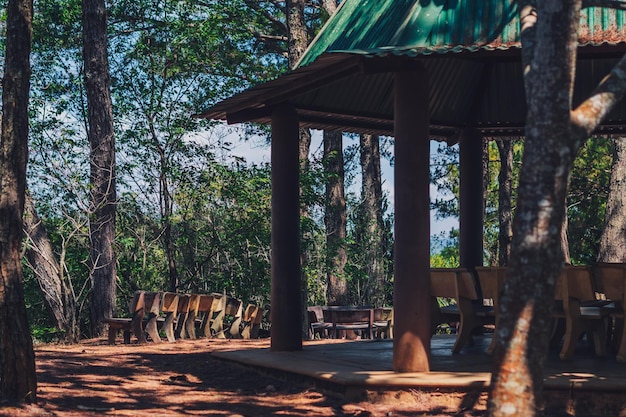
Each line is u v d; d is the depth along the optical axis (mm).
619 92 5547
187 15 21656
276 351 10180
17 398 6816
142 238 19438
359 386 7582
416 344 8000
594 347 10078
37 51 21594
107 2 22047
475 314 9531
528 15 5965
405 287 8055
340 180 23953
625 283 8414
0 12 21375
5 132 6855
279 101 9922
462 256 12008
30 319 20719
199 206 19531
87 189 17156
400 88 8203
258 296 20047
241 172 19297
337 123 11484
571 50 5383
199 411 7242
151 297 13398
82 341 15289
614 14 8008
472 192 12070
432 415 6996
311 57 9555
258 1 26031
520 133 12664
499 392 5336
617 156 19578
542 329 5324
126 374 9391
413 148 8133
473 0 8297
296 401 7742
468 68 11828
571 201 30391
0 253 6789
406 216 8109
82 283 19641
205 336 14539
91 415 6750
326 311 17016
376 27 8742
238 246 19812
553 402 7129
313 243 19750
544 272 5324
